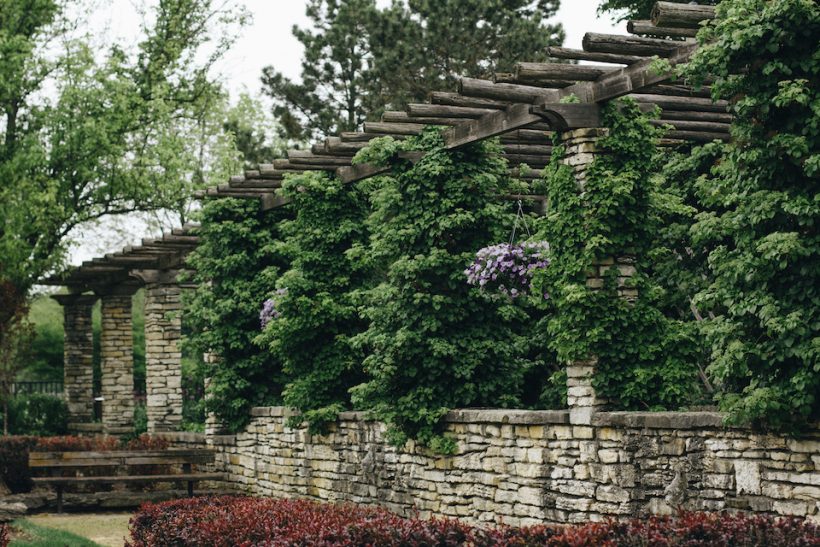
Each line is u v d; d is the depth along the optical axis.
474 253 12.36
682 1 15.09
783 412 7.68
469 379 12.20
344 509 8.68
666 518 6.54
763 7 7.86
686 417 8.68
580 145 10.19
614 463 9.40
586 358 10.04
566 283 10.27
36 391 28.16
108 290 22.45
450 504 11.53
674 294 11.98
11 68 22.33
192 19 26.20
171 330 20.47
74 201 23.53
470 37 25.64
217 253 17.11
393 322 12.70
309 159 14.33
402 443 12.09
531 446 10.36
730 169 8.41
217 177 25.95
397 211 12.89
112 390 22.53
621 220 10.16
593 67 10.02
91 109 23.19
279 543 7.16
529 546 6.54
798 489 7.79
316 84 28.55
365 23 27.14
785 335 7.61
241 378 16.66
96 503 15.99
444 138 12.37
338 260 14.88
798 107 7.80
